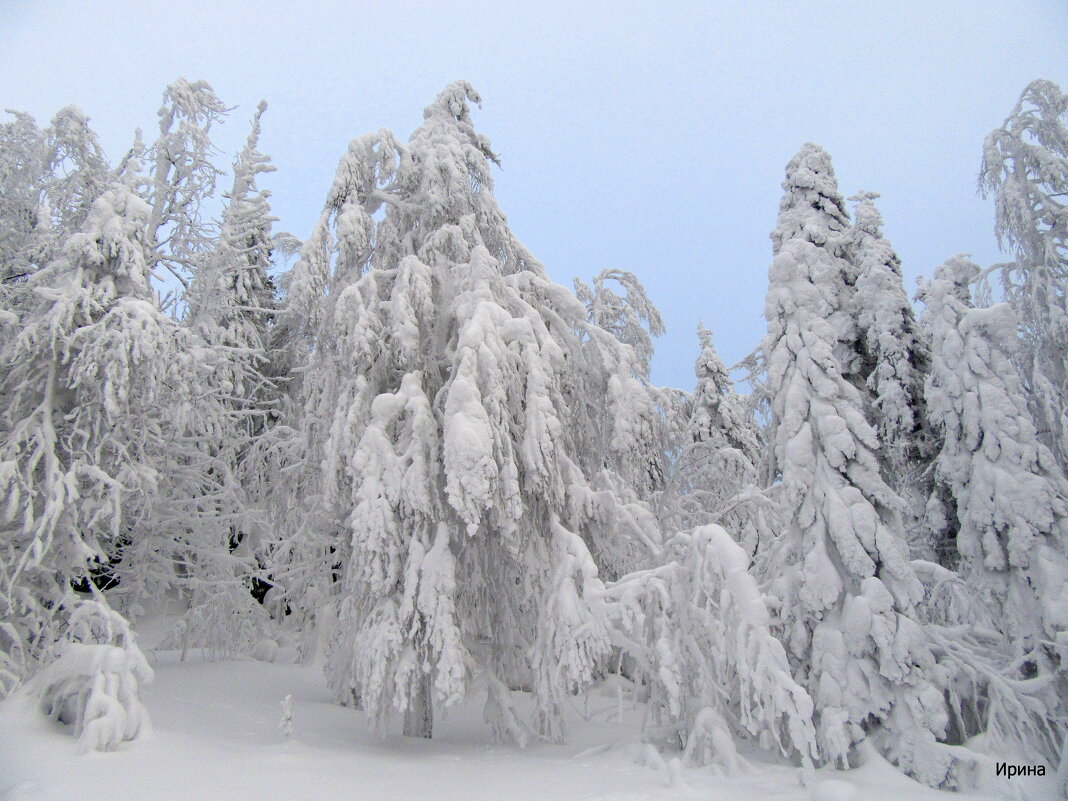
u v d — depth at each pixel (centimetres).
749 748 914
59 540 986
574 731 1112
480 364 935
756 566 1139
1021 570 947
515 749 928
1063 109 1338
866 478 935
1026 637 932
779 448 1005
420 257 1132
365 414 1008
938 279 1145
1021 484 963
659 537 1109
